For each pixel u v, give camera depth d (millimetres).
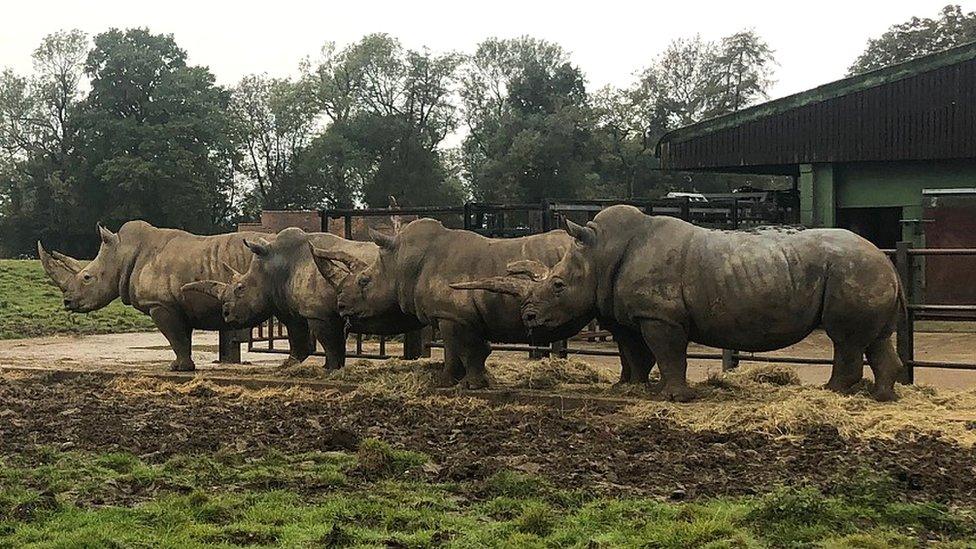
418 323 15297
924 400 12711
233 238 17188
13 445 11180
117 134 74312
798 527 7707
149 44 77688
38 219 78500
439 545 7496
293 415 12969
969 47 31500
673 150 36344
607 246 13023
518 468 9688
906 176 33344
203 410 13547
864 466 9383
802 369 18062
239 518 8281
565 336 13578
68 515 8352
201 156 76375
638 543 7441
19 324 29641
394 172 80500
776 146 34406
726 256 12500
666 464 9781
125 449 10922
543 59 85188
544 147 73250
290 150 88125
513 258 13977
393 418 12570
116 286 17641
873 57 79250
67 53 81562
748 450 10406
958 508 8227
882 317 12367
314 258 15273
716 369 18438
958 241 29406
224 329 17312
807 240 12516
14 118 81875
